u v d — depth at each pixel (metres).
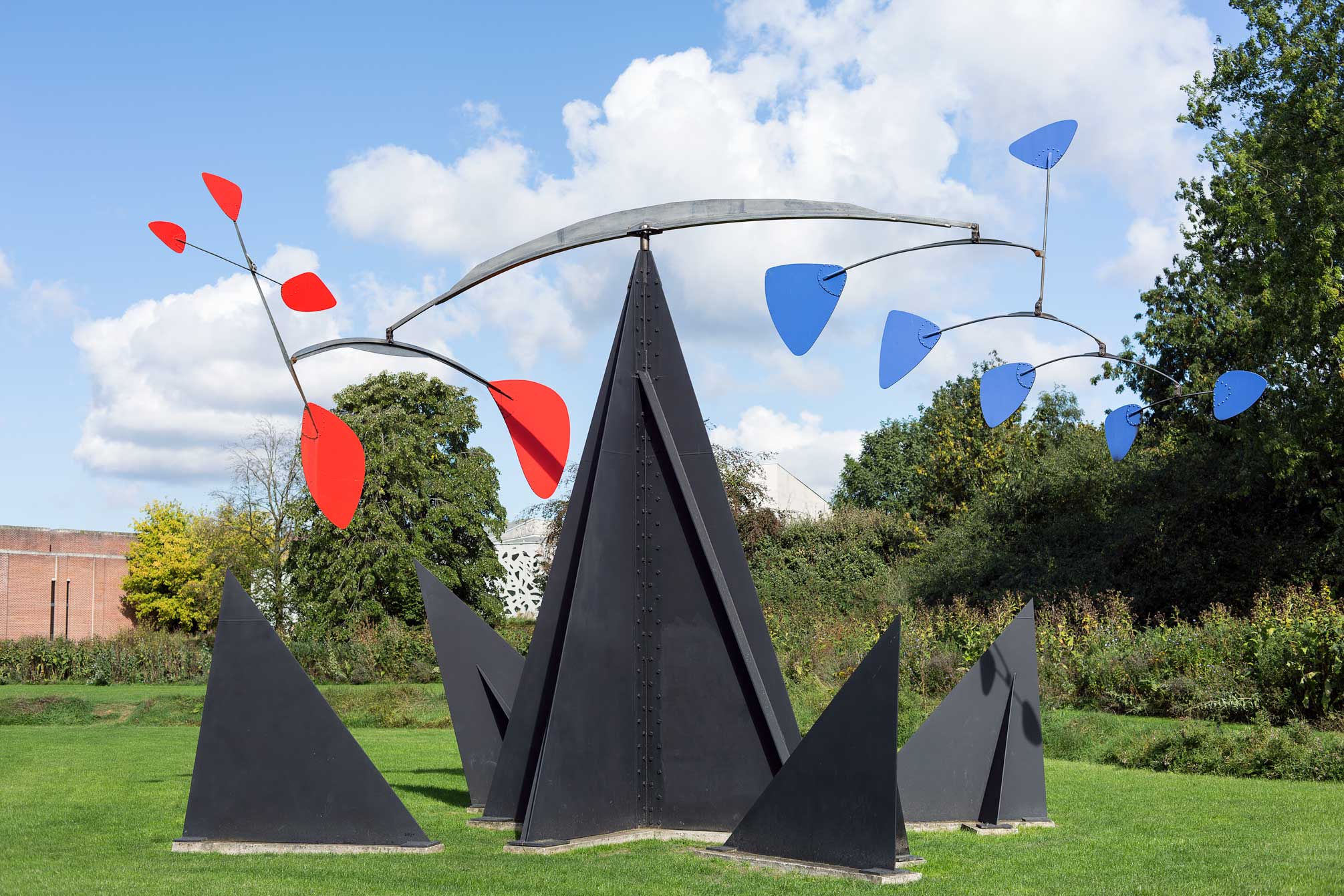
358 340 7.88
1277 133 21.31
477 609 37.03
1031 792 8.21
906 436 52.59
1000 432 37.88
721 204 7.92
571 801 7.18
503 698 9.12
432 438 36.72
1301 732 11.93
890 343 7.71
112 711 20.36
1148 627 20.06
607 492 7.68
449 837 7.51
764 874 6.10
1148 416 29.84
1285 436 21.55
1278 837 7.45
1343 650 13.41
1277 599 20.91
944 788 8.02
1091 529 26.95
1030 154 7.39
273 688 7.21
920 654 18.67
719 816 7.41
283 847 6.98
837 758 6.32
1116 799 9.34
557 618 8.00
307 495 34.81
